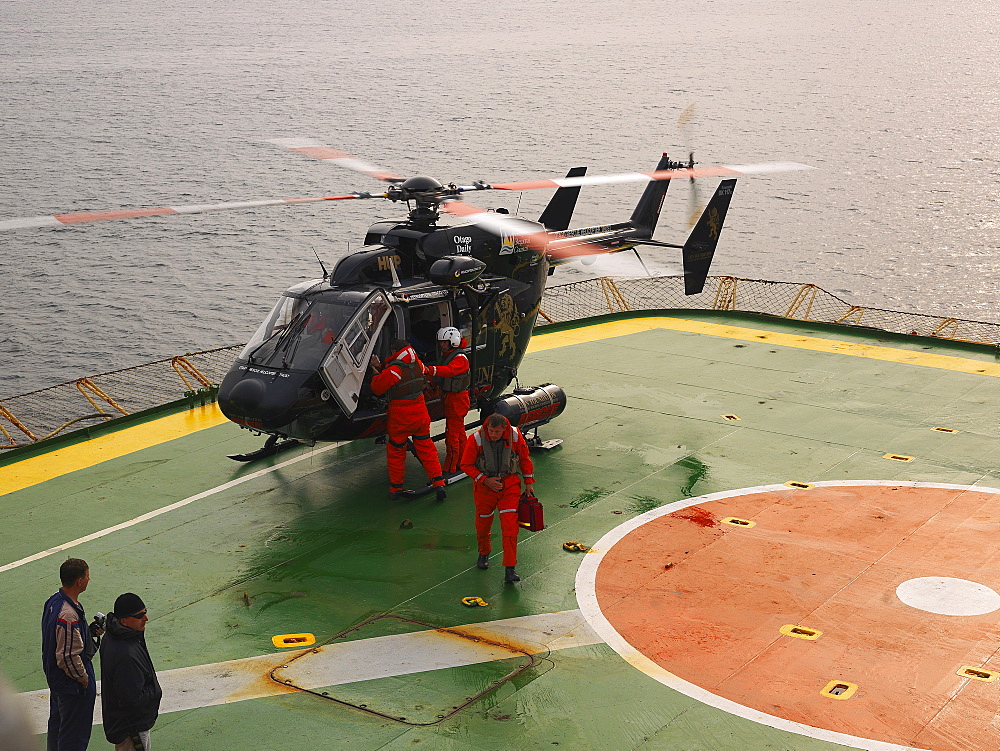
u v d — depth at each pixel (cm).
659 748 852
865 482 1430
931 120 13350
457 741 866
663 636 1036
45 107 16088
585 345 2192
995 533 1264
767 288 5978
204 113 15125
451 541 1280
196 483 1493
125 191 9062
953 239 7262
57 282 6375
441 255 1459
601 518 1329
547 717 900
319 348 1343
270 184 9419
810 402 1783
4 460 1595
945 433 1617
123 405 4128
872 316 5431
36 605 1129
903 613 1073
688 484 1435
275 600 1132
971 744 848
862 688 935
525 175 9350
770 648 1009
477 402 1559
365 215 8225
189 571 1209
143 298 5994
